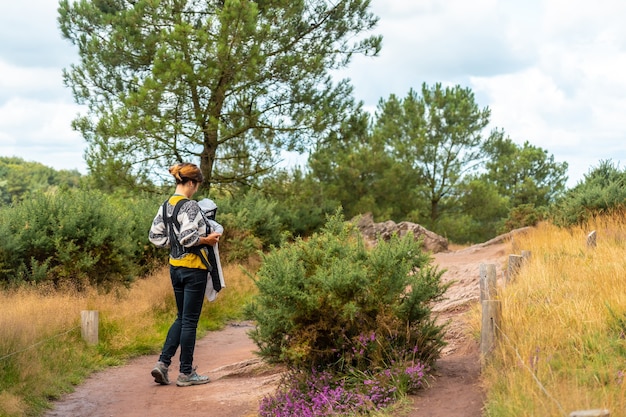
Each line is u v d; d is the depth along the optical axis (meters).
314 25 23.67
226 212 20.52
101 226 12.11
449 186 34.12
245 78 20.52
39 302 9.02
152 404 6.15
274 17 21.77
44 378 6.45
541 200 40.34
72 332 8.27
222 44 19.44
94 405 6.14
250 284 14.64
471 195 34.38
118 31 20.61
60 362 7.18
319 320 5.86
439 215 35.19
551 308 6.26
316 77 22.38
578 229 12.66
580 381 4.49
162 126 19.42
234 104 21.69
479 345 6.25
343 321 5.82
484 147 34.91
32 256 11.59
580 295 6.50
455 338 6.96
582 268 7.80
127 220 13.62
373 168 30.47
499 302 5.56
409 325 5.83
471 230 35.31
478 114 34.28
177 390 6.69
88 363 7.67
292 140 22.30
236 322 12.11
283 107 22.47
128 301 10.80
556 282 7.32
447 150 34.16
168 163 21.72
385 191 31.19
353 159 30.28
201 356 9.01
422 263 6.09
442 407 4.86
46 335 7.64
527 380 4.44
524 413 3.95
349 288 5.75
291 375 5.92
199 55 20.14
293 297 5.79
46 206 12.17
